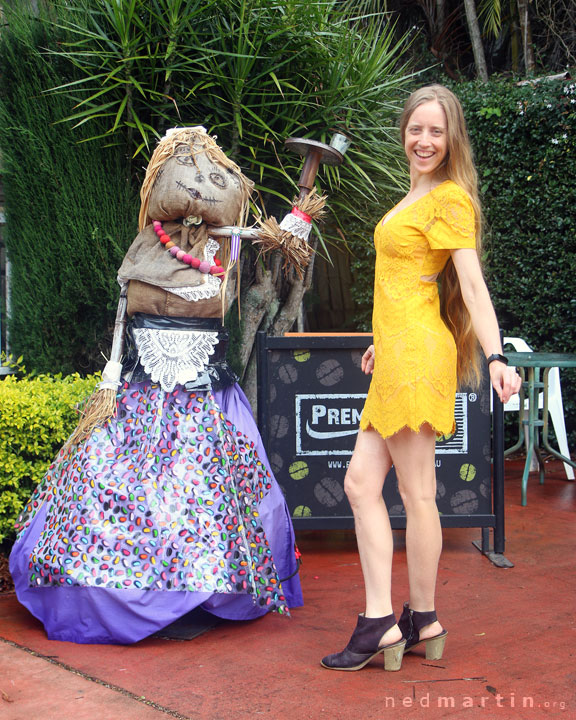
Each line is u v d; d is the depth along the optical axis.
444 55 8.95
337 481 3.70
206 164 2.84
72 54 4.10
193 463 2.70
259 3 4.30
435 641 2.48
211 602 2.64
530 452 4.84
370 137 4.64
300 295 4.92
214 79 4.30
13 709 2.12
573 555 3.71
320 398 3.70
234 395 3.01
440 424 2.36
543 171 6.07
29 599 2.75
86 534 2.61
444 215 2.32
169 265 2.80
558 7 8.51
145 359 2.78
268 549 2.78
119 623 2.56
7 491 3.36
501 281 6.41
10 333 4.50
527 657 2.51
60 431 3.46
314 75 4.55
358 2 6.27
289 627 2.81
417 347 2.34
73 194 4.32
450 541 4.02
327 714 2.10
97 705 2.14
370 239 5.57
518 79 7.43
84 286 4.38
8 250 4.45
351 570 3.54
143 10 4.18
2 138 4.34
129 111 4.18
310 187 3.00
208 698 2.20
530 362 4.80
